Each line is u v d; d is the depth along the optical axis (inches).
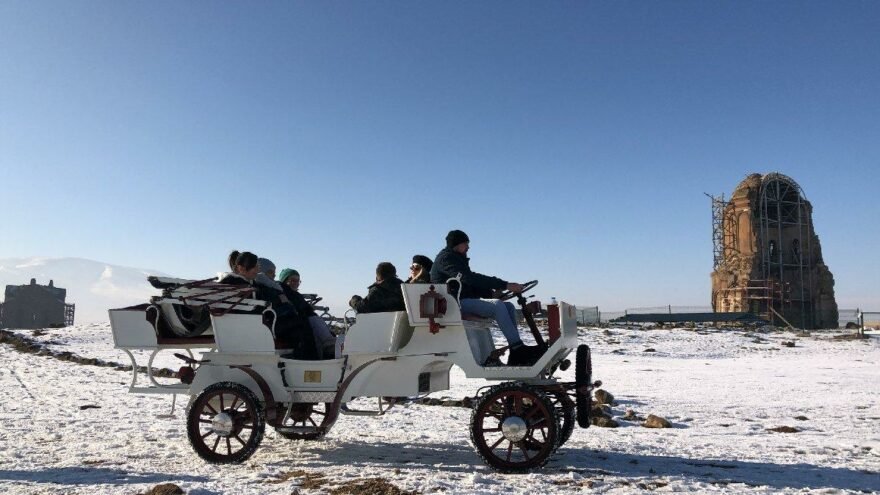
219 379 295.7
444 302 271.9
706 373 792.9
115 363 797.2
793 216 3088.1
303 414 307.9
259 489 232.1
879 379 725.3
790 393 586.9
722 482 245.6
